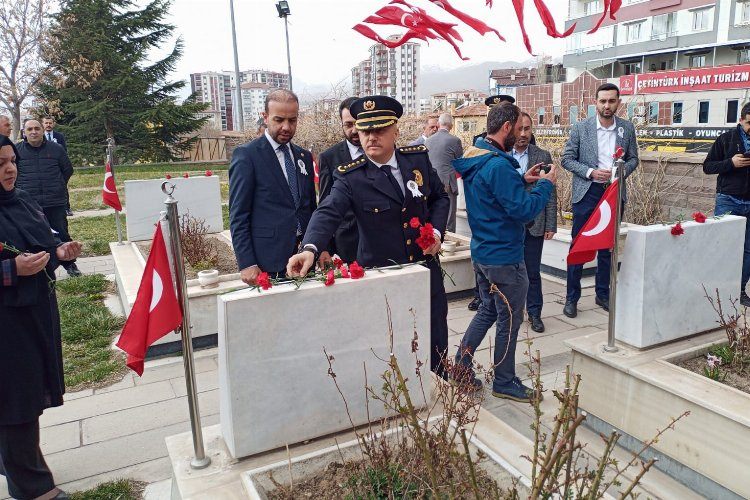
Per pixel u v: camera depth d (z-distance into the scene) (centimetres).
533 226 505
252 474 239
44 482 293
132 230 753
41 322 280
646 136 959
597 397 349
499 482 236
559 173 864
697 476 294
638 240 342
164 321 243
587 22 4725
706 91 3500
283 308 249
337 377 266
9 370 269
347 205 329
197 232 696
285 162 392
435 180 362
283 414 257
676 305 360
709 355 331
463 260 625
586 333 519
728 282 386
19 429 278
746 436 269
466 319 567
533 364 448
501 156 355
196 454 249
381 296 270
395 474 232
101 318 566
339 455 252
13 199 286
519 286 369
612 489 291
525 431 353
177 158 2995
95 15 2788
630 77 3931
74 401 415
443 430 235
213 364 473
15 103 2525
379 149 323
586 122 547
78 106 2736
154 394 423
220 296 247
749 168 520
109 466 335
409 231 337
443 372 343
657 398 312
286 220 383
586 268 704
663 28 4166
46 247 292
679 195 786
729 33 3778
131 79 2758
